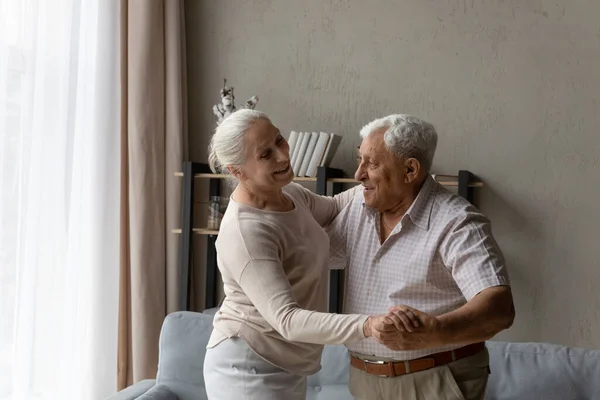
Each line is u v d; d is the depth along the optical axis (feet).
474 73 10.98
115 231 11.35
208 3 12.38
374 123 6.57
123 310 11.67
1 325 9.12
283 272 6.05
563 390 8.00
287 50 11.97
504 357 8.38
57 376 9.96
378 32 11.48
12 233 9.27
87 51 10.73
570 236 10.53
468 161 11.02
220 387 6.48
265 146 6.17
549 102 10.62
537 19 10.67
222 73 12.32
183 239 11.41
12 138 9.27
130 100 11.52
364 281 6.72
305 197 7.00
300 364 6.49
